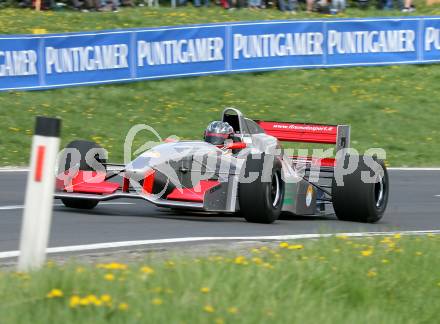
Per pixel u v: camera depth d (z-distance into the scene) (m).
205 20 70.69
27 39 52.19
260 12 74.56
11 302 13.91
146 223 26.94
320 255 20.48
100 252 21.36
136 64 57.12
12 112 49.91
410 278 19.00
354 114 59.06
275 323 13.96
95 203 29.91
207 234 25.17
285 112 57.69
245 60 61.69
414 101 62.44
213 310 13.94
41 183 15.55
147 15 70.06
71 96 53.78
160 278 16.02
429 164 51.28
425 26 68.00
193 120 54.53
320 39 64.31
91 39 55.06
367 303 16.75
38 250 15.66
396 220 32.62
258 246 23.17
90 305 13.53
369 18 65.94
